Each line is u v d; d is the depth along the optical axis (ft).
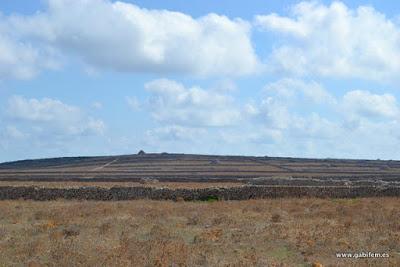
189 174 399.24
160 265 68.74
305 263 73.87
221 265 70.38
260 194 179.11
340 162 563.07
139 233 98.43
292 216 124.36
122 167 520.42
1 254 78.13
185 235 97.19
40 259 75.66
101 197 177.88
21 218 124.06
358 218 118.52
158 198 176.86
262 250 82.28
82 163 580.71
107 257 73.10
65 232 97.66
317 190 182.29
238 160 579.89
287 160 580.30
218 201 169.17
